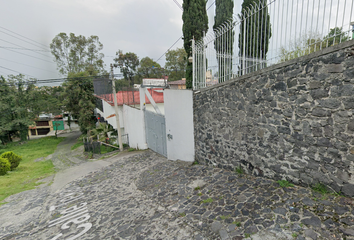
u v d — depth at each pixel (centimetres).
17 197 658
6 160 984
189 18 786
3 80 2203
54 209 527
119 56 3022
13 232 432
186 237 305
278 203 318
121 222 398
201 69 591
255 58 420
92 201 542
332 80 284
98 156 1195
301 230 253
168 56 2781
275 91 365
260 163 416
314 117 312
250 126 427
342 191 289
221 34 505
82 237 372
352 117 269
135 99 1195
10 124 2178
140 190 545
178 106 676
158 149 935
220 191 413
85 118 2045
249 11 413
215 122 535
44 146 2131
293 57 334
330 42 289
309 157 327
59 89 2900
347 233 229
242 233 277
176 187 495
